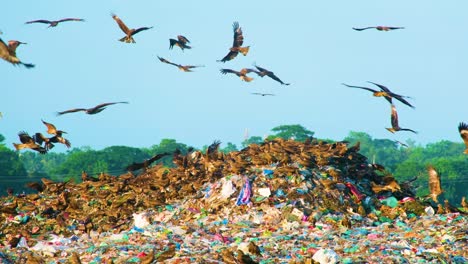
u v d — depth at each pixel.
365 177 101.00
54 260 69.25
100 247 73.00
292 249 69.69
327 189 90.62
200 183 98.38
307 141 104.88
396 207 90.12
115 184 103.19
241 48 62.94
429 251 67.31
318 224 83.06
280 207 86.62
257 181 92.38
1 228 94.25
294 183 91.19
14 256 71.81
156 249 70.31
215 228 83.00
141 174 106.31
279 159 96.81
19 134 59.91
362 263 62.81
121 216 94.81
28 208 98.69
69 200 99.00
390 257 64.50
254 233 80.19
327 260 62.84
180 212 91.50
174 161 105.75
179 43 62.12
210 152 107.69
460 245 70.12
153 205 94.81
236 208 88.56
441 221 81.50
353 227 82.62
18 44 40.81
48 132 59.84
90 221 92.75
